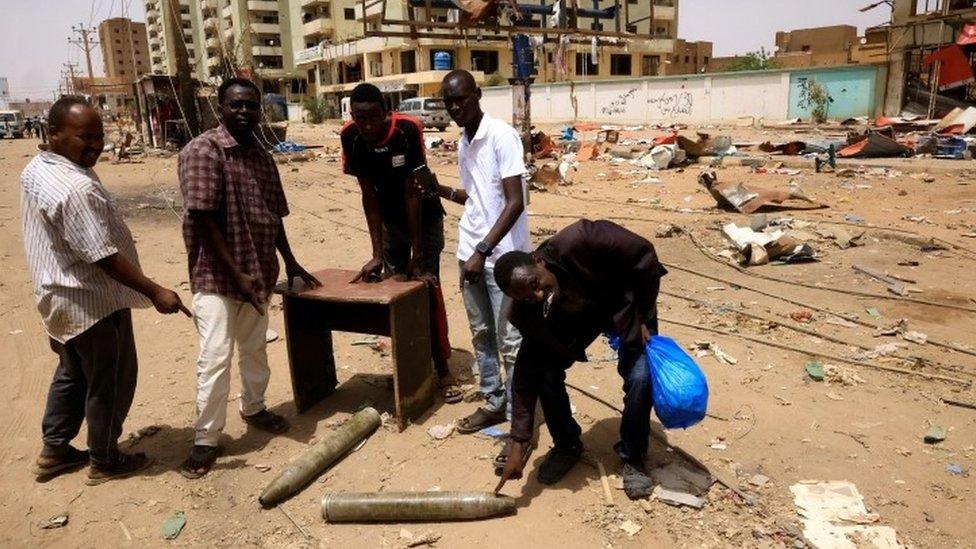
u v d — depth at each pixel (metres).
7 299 7.04
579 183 14.20
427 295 4.15
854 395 4.23
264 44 74.12
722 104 31.44
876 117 27.14
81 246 3.02
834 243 7.95
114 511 3.35
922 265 7.09
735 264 7.29
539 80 43.56
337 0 62.22
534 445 3.82
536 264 2.89
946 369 4.54
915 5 26.12
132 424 4.22
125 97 75.56
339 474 3.59
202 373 3.57
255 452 3.84
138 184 16.05
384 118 3.94
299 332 4.19
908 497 3.20
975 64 24.31
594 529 3.06
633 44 50.06
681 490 3.27
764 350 4.99
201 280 3.54
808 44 49.47
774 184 13.02
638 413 3.17
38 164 3.09
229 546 3.07
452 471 3.57
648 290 2.98
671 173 15.11
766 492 3.26
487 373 3.95
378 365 5.05
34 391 4.79
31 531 3.21
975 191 11.48
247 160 3.61
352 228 10.30
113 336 3.32
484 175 3.64
